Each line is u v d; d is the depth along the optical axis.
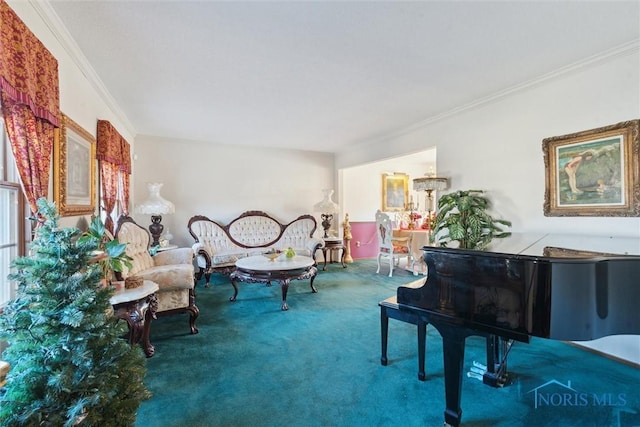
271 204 6.32
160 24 2.00
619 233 2.43
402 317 2.16
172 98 3.38
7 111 1.49
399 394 1.95
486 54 2.45
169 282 2.85
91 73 2.67
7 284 1.64
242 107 3.71
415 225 6.52
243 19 1.96
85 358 1.11
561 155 2.78
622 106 2.40
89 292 1.16
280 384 2.06
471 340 2.80
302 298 4.04
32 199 1.63
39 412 1.03
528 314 1.46
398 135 4.97
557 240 2.47
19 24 1.49
